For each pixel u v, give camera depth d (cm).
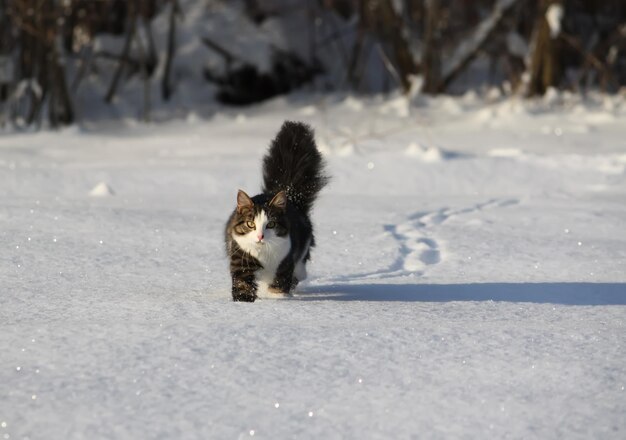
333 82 3572
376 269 1046
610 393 586
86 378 595
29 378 595
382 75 3659
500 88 3469
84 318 758
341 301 859
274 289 891
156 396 567
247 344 662
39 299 839
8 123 2730
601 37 3653
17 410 545
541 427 534
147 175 1644
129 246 1108
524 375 616
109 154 2058
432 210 1399
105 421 532
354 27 3634
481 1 3569
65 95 2917
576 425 538
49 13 2788
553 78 3130
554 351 665
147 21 3372
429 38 3150
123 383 587
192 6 3666
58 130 2688
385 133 2333
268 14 3628
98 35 3422
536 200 1505
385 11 3209
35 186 1577
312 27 3538
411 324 735
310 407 556
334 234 1212
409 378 607
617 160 1738
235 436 516
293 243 903
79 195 1546
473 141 2178
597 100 3061
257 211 855
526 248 1148
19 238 1115
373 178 1681
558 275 1018
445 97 3147
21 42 2836
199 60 3438
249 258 862
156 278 963
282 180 995
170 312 775
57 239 1122
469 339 690
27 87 2858
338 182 1662
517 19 3394
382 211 1380
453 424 538
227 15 3616
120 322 731
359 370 618
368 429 529
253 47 3466
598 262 1077
